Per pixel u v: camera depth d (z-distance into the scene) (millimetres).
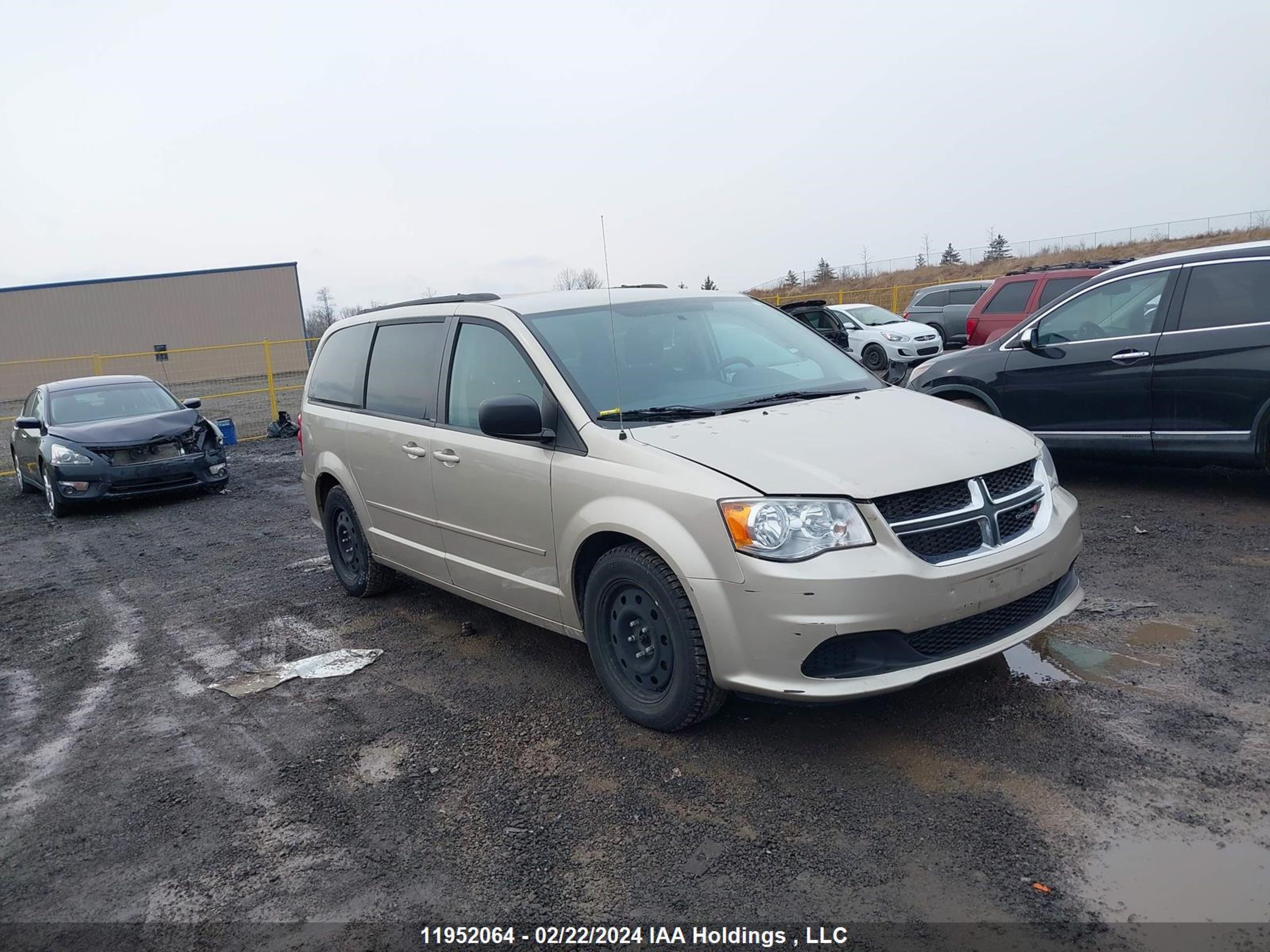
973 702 3668
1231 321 6137
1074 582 3725
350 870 2920
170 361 23203
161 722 4258
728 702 3877
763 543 3092
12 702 4691
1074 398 6945
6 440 20969
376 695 4324
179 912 2779
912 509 3166
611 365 4094
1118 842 2715
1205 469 7516
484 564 4434
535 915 2621
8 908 2879
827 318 21078
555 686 4250
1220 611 4445
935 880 2615
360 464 5371
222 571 7156
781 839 2875
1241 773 3023
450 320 4785
